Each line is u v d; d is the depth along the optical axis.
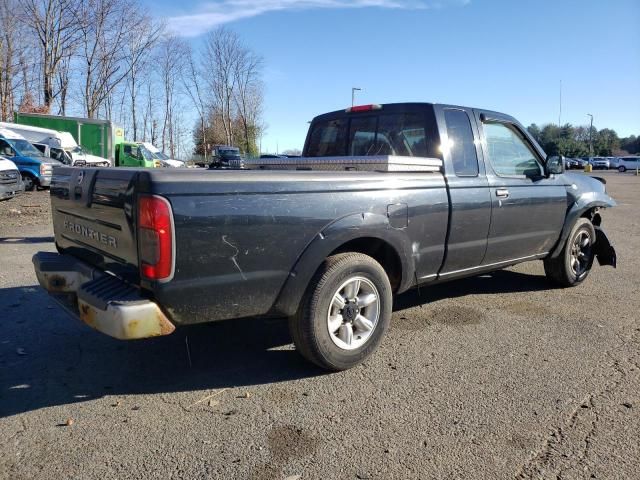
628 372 3.98
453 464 2.84
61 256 4.18
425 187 4.30
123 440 3.06
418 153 4.75
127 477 2.72
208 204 3.14
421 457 2.90
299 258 3.56
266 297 3.47
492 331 4.87
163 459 2.88
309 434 3.13
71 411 3.39
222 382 3.82
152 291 3.07
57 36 41.41
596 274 7.18
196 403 3.50
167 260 3.03
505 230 5.10
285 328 4.93
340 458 2.89
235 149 39.78
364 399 3.56
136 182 3.08
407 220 4.15
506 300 5.86
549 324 5.07
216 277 3.22
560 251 6.05
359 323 4.00
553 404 3.49
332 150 5.70
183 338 4.66
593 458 2.89
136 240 3.12
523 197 5.24
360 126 5.39
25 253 8.29
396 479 2.71
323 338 3.77
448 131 4.70
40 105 41.75
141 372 3.97
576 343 4.57
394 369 4.04
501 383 3.80
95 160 27.52
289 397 3.59
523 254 5.50
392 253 4.20
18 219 12.64
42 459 2.87
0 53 38.94
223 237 3.21
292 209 3.49
